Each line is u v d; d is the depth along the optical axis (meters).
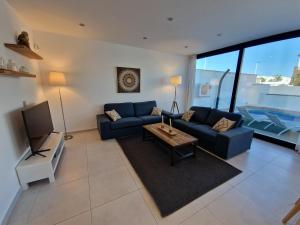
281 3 1.89
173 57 4.88
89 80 3.68
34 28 2.88
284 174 2.08
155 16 2.33
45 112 2.37
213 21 2.47
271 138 3.21
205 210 1.47
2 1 1.81
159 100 4.93
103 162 2.34
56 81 3.01
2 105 1.59
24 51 2.13
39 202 1.54
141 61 4.31
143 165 2.28
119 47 3.90
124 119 3.59
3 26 1.81
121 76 4.06
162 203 1.54
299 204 1.24
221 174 2.06
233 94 3.93
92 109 3.85
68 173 2.04
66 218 1.36
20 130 1.96
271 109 3.39
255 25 2.58
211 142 2.71
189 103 5.31
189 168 2.21
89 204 1.52
